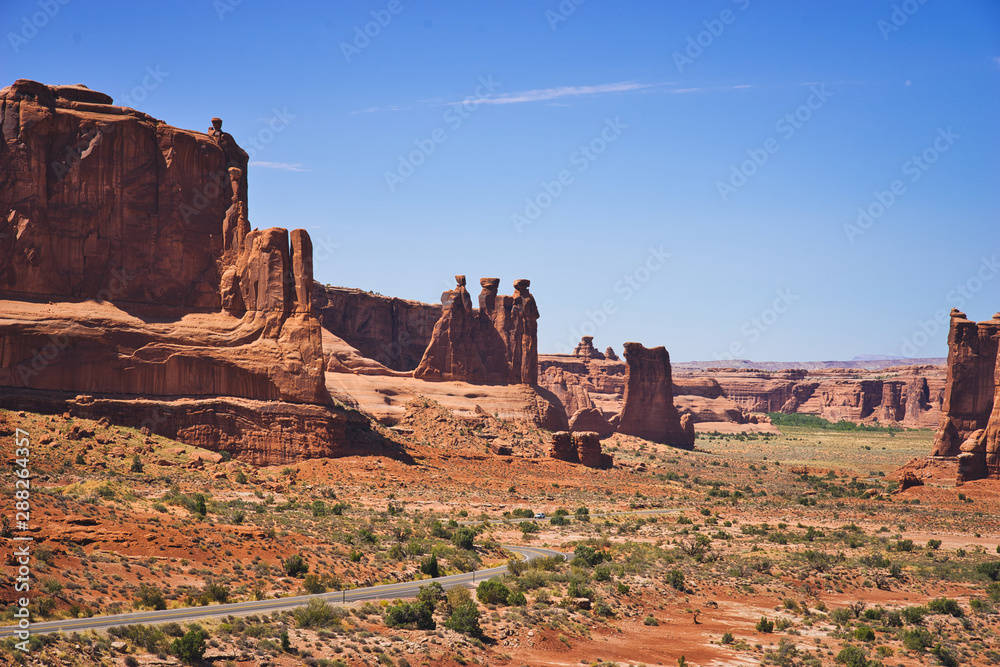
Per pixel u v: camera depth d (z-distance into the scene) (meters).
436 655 50.25
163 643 44.56
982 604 72.62
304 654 46.53
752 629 64.62
